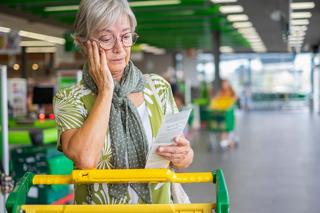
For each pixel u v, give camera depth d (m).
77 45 1.89
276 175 7.94
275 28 17.58
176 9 11.97
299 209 5.84
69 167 5.84
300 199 6.31
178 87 15.62
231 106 10.86
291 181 7.44
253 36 20.94
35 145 5.70
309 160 9.37
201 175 1.76
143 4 11.22
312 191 6.75
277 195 6.55
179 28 17.05
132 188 1.86
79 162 1.72
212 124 10.84
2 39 9.63
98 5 1.75
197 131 15.58
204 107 17.25
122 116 1.85
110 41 1.79
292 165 8.85
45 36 16.91
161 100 1.96
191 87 20.98
